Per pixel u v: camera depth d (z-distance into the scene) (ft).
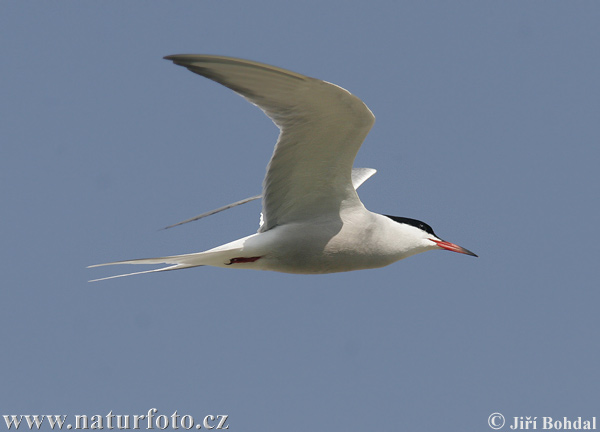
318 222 39.65
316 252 39.73
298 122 35.24
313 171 37.88
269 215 39.22
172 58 30.73
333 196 39.27
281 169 37.55
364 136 36.11
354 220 39.88
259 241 39.09
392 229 41.70
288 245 39.32
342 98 33.58
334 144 36.60
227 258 39.37
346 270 41.11
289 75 32.14
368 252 40.60
